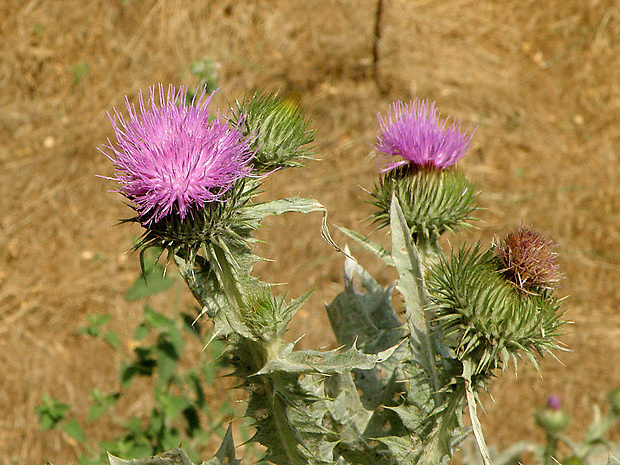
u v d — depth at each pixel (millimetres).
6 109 1271
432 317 497
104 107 1286
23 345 1020
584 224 1213
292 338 1034
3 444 911
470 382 477
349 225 1159
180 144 477
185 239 475
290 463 489
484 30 1509
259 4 1436
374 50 1377
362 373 540
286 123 505
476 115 1347
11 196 1186
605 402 1004
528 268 494
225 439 486
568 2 1545
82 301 1072
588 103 1406
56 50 1333
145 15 1371
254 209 490
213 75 760
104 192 1201
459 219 538
